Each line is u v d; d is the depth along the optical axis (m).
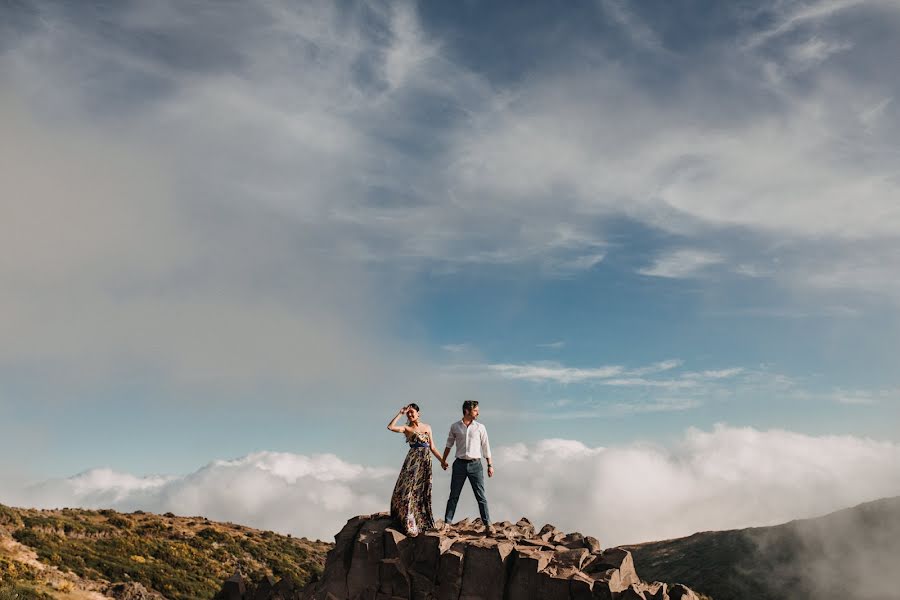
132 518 72.06
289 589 14.73
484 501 13.42
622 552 11.67
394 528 13.16
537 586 11.05
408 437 13.61
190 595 46.12
